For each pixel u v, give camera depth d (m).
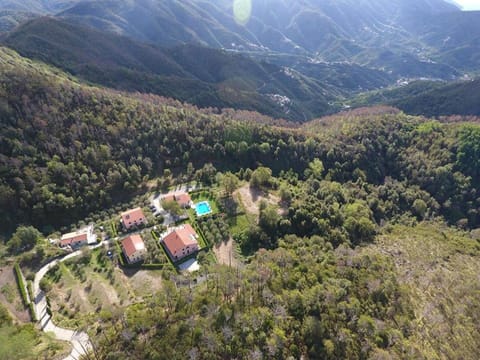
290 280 64.19
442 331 62.75
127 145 127.25
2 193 92.94
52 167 104.62
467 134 160.62
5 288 74.31
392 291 68.25
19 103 113.06
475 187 147.00
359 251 89.19
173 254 87.44
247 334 50.75
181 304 58.31
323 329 53.38
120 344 51.84
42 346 58.41
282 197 113.69
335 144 162.38
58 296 73.12
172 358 47.03
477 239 115.00
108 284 77.50
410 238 104.88
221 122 157.38
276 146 149.62
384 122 190.00
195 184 124.00
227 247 93.56
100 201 107.56
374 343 54.34
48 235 94.31
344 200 124.06
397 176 162.75
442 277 81.31
